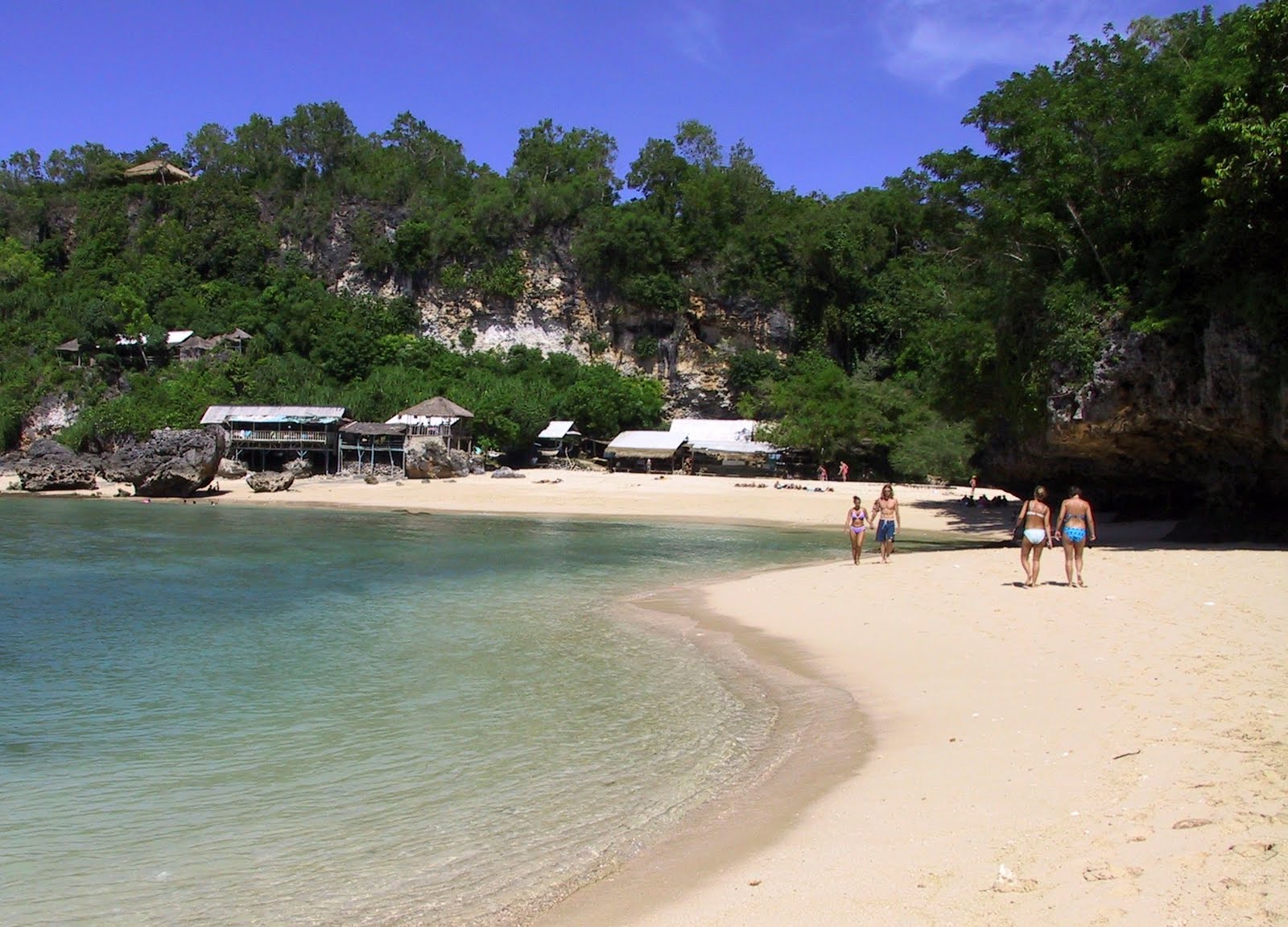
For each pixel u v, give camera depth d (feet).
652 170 343.87
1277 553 74.18
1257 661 38.73
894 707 39.78
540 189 335.06
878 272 301.84
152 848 28.40
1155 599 55.88
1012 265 113.19
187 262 345.31
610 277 324.80
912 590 67.92
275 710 43.14
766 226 319.68
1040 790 26.96
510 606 71.41
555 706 43.32
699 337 322.34
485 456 247.09
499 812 30.63
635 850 26.91
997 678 41.83
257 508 171.53
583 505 175.52
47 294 315.17
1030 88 118.73
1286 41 74.13
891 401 236.43
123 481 211.41
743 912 21.70
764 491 194.39
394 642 58.23
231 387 271.08
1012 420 114.62
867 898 21.43
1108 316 91.40
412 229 337.31
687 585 82.64
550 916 22.99
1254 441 82.69
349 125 390.21
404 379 276.21
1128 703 34.65
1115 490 119.44
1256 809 22.71
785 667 50.03
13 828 30.12
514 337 329.93
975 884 21.25
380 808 31.24
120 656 54.70
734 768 34.09
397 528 137.90
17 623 64.59
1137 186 92.27
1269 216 74.64
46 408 261.24
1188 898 18.76
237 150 388.98
